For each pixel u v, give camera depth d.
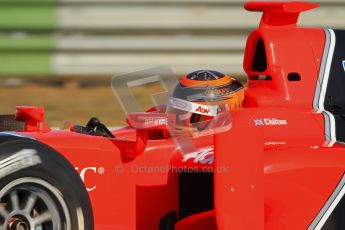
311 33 19.39
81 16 39.69
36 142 14.94
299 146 16.88
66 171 14.96
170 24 40.16
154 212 16.66
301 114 17.88
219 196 15.56
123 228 16.41
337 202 16.47
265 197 16.16
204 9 40.28
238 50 40.38
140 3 40.12
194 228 16.34
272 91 18.61
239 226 15.62
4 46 39.16
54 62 39.53
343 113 18.72
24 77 39.69
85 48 39.66
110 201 16.28
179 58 40.03
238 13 40.34
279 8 19.19
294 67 18.83
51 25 39.50
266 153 16.45
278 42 19.05
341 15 40.34
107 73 39.84
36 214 14.88
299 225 16.27
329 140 17.55
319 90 18.73
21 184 14.66
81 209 15.00
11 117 18.30
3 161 14.47
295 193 16.33
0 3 39.03
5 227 14.62
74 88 40.81
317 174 16.41
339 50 19.30
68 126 18.34
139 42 39.84
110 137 18.38
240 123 15.62
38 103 37.47
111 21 39.88
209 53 40.16
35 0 39.31
